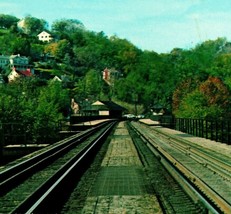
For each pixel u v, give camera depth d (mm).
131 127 69688
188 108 67188
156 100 194250
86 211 10578
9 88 75500
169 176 16000
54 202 11812
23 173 17156
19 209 10023
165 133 46938
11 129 39844
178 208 10602
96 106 150875
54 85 98875
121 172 17672
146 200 11719
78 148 30578
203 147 27219
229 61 156750
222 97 75062
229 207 9281
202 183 12500
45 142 47812
